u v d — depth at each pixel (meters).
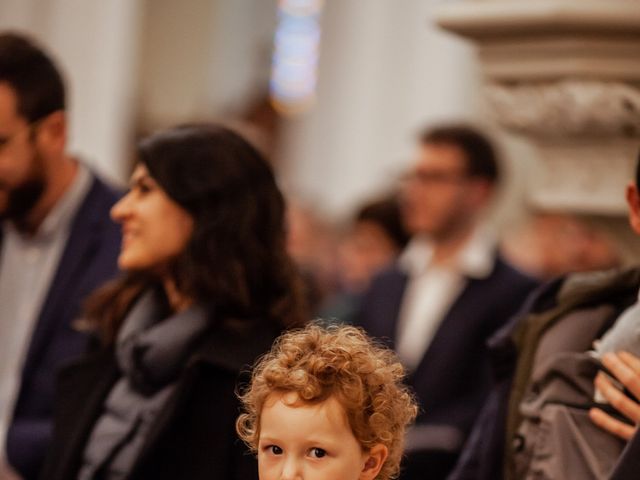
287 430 1.88
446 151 4.94
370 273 6.25
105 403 2.84
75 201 3.68
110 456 2.71
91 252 3.65
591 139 3.49
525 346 2.49
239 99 13.62
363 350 1.95
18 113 3.45
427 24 9.26
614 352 2.29
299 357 1.94
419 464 3.61
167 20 13.80
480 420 2.72
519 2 3.41
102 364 2.91
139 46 13.53
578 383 2.33
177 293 2.82
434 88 9.20
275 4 13.62
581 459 2.27
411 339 4.93
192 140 2.77
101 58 6.79
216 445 2.60
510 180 8.62
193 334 2.70
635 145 3.45
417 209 5.04
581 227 5.04
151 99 13.72
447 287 4.89
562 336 2.45
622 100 3.37
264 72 13.46
